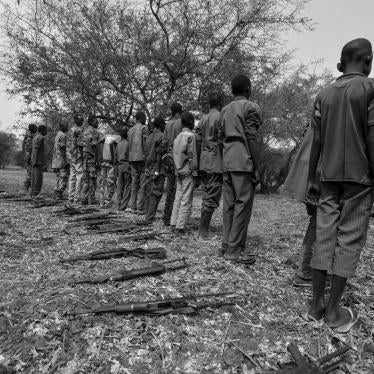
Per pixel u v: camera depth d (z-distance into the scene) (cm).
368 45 294
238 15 1309
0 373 242
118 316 306
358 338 288
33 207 846
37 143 1042
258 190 2311
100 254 446
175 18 1337
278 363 253
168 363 256
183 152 565
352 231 288
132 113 1453
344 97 282
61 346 268
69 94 1330
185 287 365
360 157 279
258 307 330
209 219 545
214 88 1376
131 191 824
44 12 1280
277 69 1541
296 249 528
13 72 1331
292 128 1903
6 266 414
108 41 1295
